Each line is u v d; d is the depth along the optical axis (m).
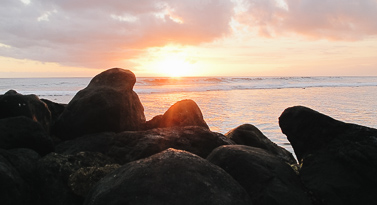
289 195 3.64
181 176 3.18
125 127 7.36
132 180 3.14
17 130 5.18
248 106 20.83
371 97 28.08
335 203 3.64
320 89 42.78
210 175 3.32
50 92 34.91
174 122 7.66
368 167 3.73
